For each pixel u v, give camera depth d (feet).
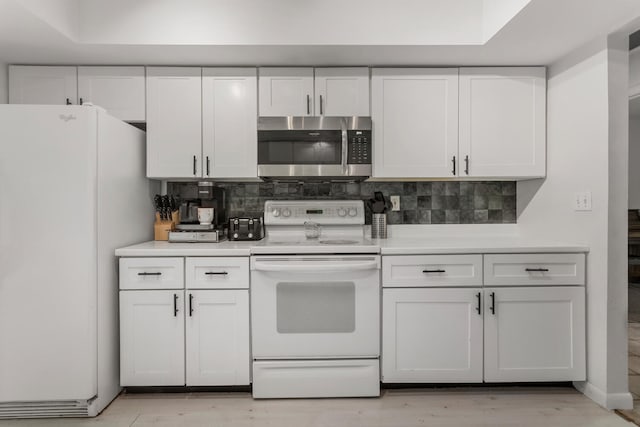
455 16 7.29
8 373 6.44
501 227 9.39
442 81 8.25
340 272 7.13
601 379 6.94
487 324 7.25
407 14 7.29
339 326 7.18
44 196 6.39
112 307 7.11
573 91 7.53
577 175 7.43
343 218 9.01
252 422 6.43
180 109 8.18
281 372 7.16
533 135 8.29
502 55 7.75
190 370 7.14
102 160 6.72
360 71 8.18
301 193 9.34
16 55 7.62
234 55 7.70
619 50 6.75
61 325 6.45
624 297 6.84
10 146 6.34
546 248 7.24
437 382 7.30
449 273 7.24
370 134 8.08
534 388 7.58
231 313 7.15
